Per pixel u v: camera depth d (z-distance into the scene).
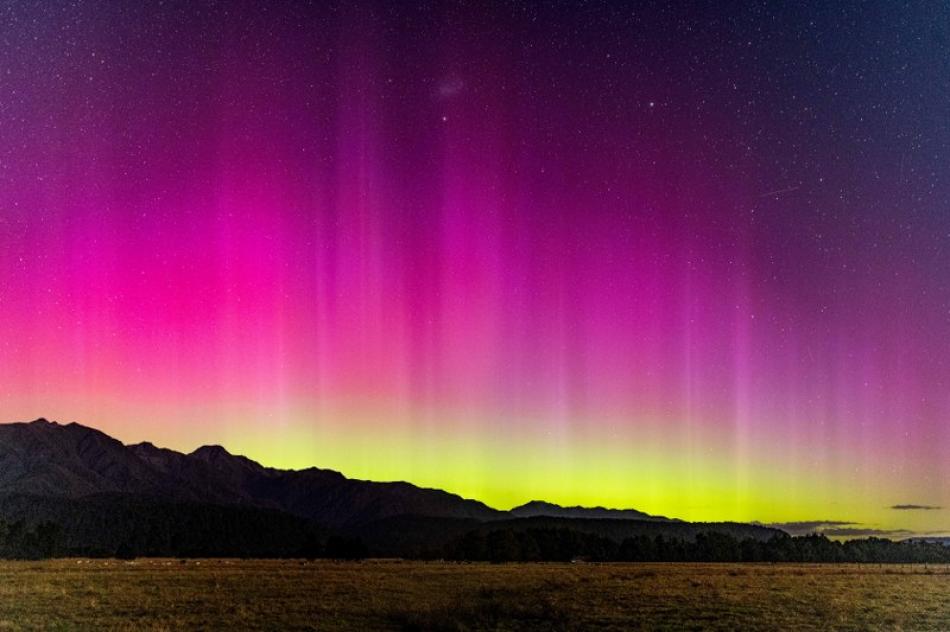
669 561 146.25
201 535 190.88
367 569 91.56
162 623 33.69
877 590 55.59
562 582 63.97
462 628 32.41
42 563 96.19
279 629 32.66
